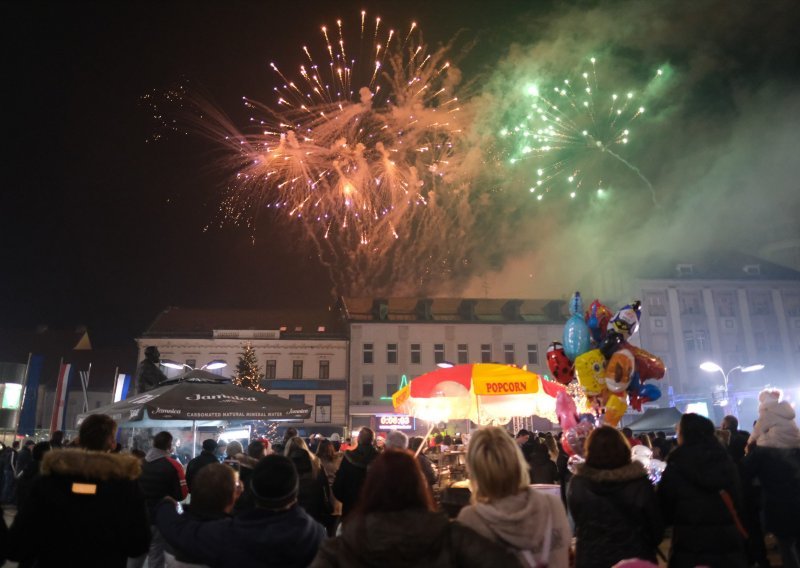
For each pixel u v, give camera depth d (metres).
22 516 3.41
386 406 39.59
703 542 3.94
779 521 5.48
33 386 22.69
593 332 7.37
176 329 41.53
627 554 3.59
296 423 38.81
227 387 9.65
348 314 42.34
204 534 3.10
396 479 2.47
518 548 2.77
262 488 3.13
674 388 40.47
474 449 3.02
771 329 42.59
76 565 3.41
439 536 2.38
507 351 41.94
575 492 3.85
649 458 6.87
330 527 7.28
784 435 5.58
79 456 3.54
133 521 3.61
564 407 6.99
